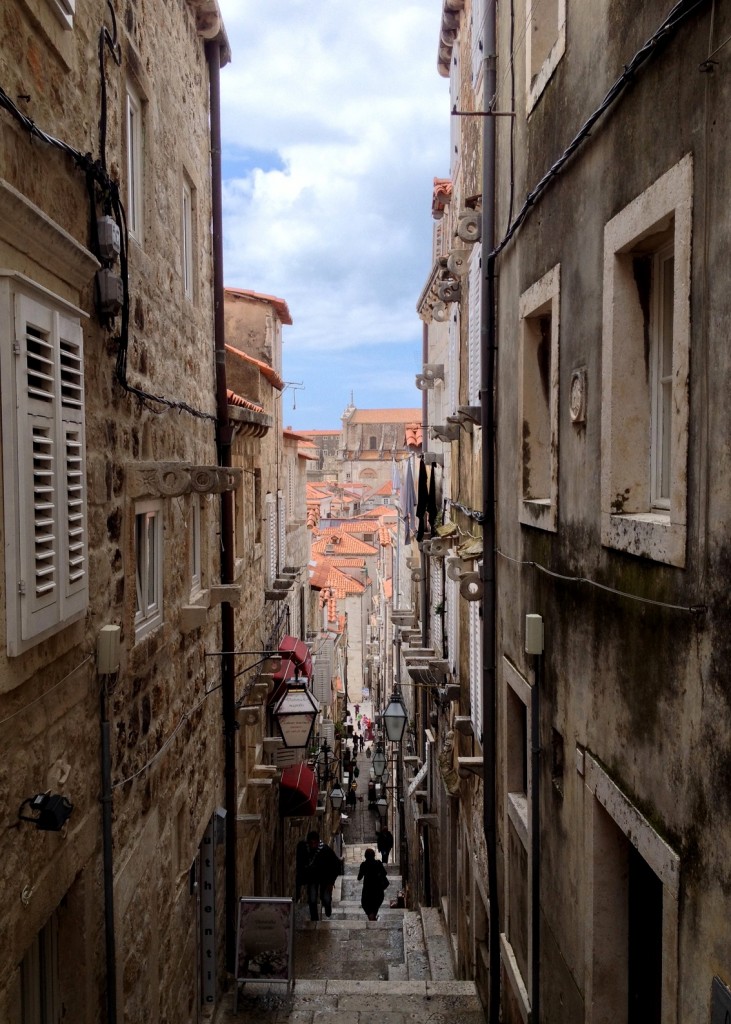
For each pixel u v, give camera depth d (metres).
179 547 6.96
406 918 14.08
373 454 94.38
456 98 12.32
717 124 2.93
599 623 4.40
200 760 7.79
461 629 11.11
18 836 3.52
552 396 5.36
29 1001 4.16
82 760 4.43
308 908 16.17
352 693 50.50
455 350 12.16
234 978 8.87
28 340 3.43
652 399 4.09
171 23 6.99
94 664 4.62
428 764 16.34
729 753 2.88
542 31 6.05
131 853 5.37
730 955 2.88
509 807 7.03
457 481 11.95
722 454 2.92
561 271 5.14
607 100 4.04
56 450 3.74
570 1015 5.03
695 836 3.17
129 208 5.80
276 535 15.44
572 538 4.96
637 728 3.81
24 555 3.35
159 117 6.46
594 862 4.51
